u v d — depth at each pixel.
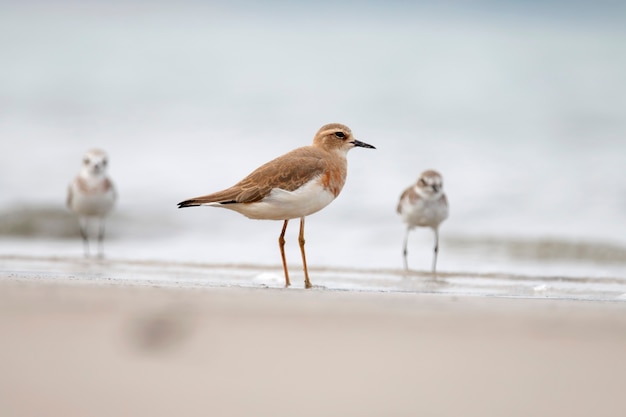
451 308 8.20
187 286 9.35
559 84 39.94
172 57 48.78
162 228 18.00
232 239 16.98
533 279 12.29
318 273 12.61
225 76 42.31
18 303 7.57
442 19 71.25
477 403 5.29
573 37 56.84
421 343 6.64
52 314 7.13
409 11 76.06
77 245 16.86
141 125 29.34
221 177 22.09
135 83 39.72
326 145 11.27
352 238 17.00
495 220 18.44
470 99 36.19
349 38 58.34
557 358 6.28
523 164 23.64
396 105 34.75
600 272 13.56
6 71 41.53
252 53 50.88
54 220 18.45
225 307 7.80
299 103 34.75
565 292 10.85
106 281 9.59
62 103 33.69
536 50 51.25
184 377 5.61
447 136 28.06
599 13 68.06
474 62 46.91
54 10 66.00
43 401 5.05
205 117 31.20
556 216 18.56
